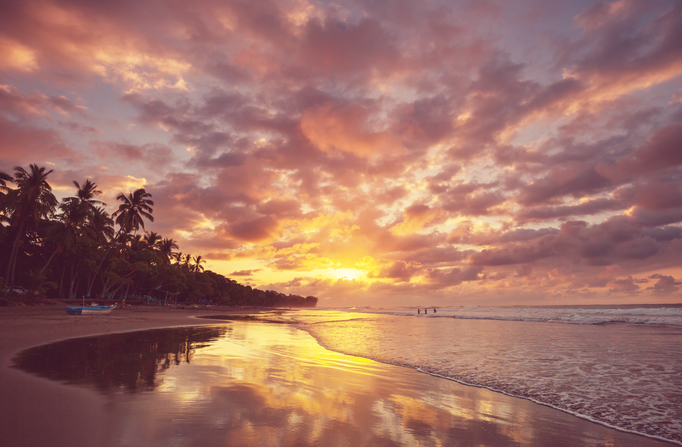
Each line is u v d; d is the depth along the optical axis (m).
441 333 24.81
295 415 6.17
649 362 12.49
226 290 141.38
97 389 7.52
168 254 86.00
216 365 10.84
